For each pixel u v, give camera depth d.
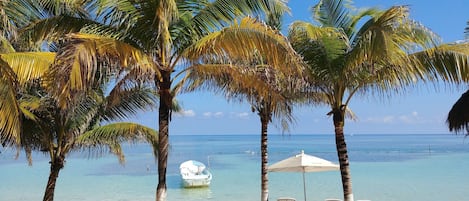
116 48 5.48
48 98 8.30
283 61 5.83
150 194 20.02
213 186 22.52
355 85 8.84
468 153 46.47
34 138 9.32
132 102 9.66
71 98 5.21
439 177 24.72
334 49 8.20
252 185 22.72
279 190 20.69
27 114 8.36
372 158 40.16
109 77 7.03
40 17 6.59
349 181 8.80
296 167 12.40
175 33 6.97
